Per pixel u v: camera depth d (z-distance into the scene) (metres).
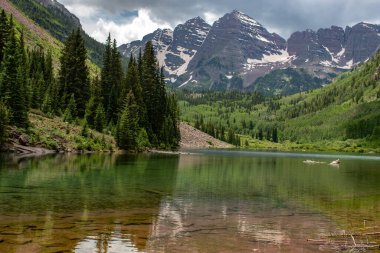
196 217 23.98
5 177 38.31
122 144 102.50
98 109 106.44
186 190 36.44
